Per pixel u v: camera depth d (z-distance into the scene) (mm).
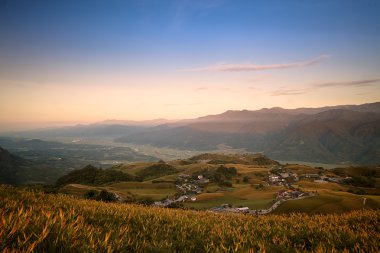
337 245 11750
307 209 57281
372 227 14766
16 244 5824
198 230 12828
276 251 11008
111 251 6707
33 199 13531
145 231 11484
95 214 12836
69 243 6383
